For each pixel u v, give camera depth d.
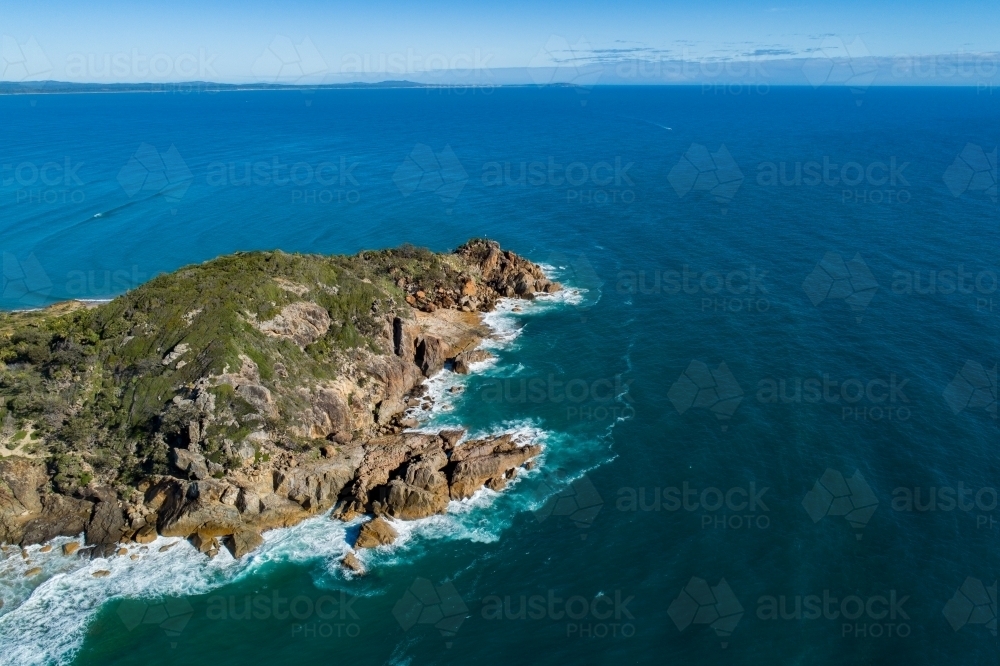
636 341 87.38
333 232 135.50
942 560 51.81
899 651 45.03
